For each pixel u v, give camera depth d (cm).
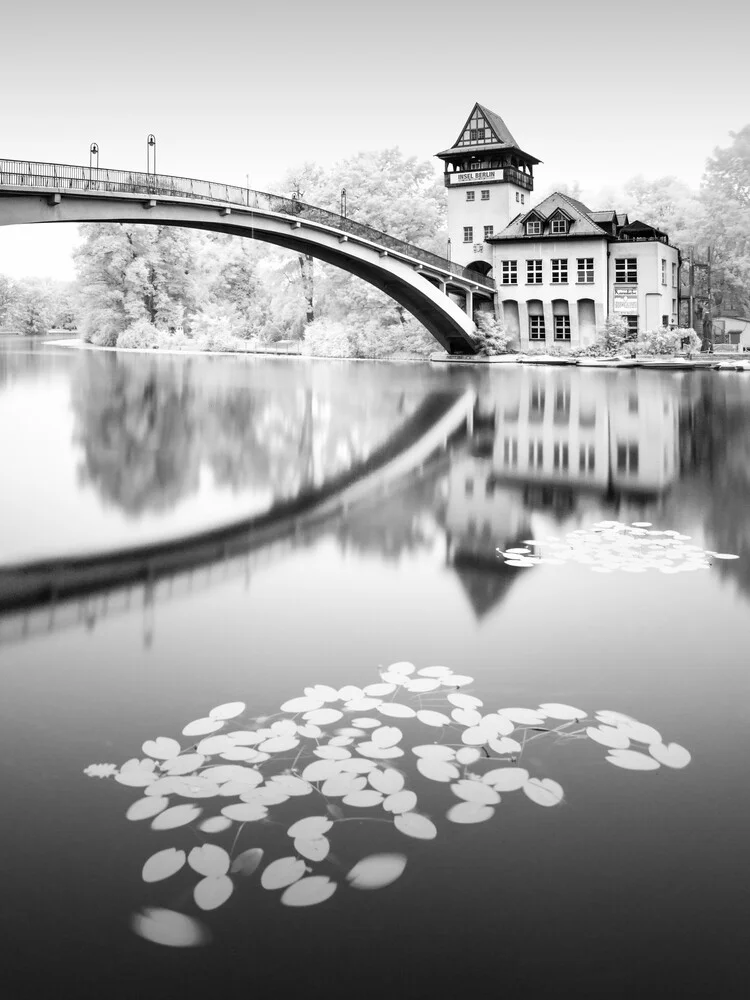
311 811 405
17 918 337
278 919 336
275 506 1238
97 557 936
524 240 6625
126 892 350
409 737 482
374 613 725
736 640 650
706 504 1256
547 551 959
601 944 324
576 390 3675
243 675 580
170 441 1981
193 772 443
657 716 512
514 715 512
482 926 333
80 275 9588
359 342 7869
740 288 10444
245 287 10325
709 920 337
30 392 3334
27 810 407
